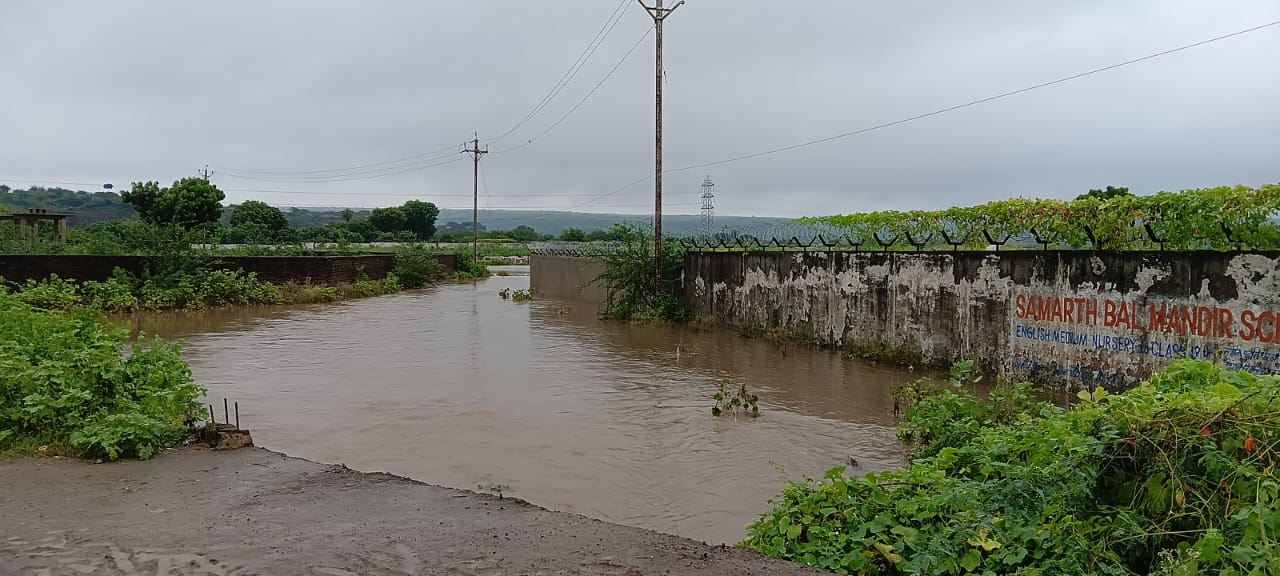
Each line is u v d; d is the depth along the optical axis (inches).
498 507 220.8
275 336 703.1
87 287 876.6
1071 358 419.2
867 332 580.4
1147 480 163.3
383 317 894.4
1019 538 166.9
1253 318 332.5
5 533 190.4
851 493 201.2
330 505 219.5
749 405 416.2
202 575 166.1
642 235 901.2
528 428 366.3
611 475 297.9
